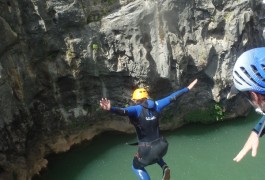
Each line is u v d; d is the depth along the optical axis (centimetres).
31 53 1477
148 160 784
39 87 1552
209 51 1666
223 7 1673
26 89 1484
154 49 1605
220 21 1655
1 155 1348
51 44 1493
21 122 1446
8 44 1352
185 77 1712
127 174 1535
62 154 1670
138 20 1553
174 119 1772
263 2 1952
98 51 1559
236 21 1656
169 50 1602
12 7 1361
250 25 1777
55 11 1445
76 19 1488
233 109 1805
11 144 1395
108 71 1600
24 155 1458
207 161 1568
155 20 1575
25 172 1439
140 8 1562
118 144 1733
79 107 1672
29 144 1540
